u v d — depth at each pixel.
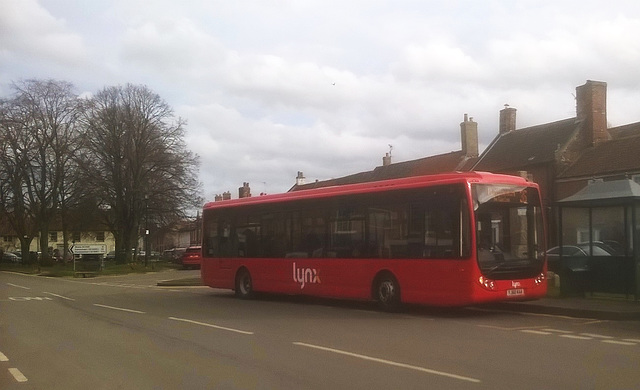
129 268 51.62
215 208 23.64
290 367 9.49
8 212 62.97
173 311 18.05
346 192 18.36
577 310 15.66
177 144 56.53
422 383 8.29
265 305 19.75
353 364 9.63
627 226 17.39
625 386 8.03
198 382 8.60
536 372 8.91
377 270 17.14
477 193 15.23
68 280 40.47
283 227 20.55
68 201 58.16
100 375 9.20
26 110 57.78
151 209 55.50
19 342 12.51
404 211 16.59
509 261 15.42
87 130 55.44
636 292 17.12
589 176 35.91
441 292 15.47
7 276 47.81
